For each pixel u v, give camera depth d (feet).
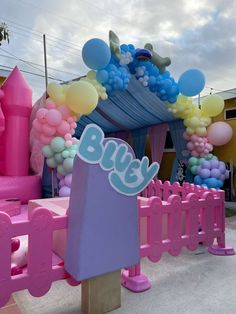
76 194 8.02
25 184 22.38
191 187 15.28
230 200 29.14
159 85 21.90
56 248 10.71
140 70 21.20
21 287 7.52
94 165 7.74
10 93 22.90
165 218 12.20
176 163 28.91
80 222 7.68
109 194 8.06
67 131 19.81
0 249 7.17
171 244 10.87
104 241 7.98
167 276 10.65
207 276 10.66
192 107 24.27
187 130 24.85
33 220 7.67
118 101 25.58
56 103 19.94
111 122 31.73
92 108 19.49
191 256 12.70
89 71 20.65
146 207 10.07
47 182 23.39
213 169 24.67
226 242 14.70
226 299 8.98
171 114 26.18
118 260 8.26
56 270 8.12
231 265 11.71
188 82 21.83
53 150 19.76
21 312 8.21
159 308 8.45
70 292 9.42
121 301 8.82
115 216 8.20
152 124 31.53
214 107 24.14
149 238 10.21
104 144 7.89
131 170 8.45
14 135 23.11
